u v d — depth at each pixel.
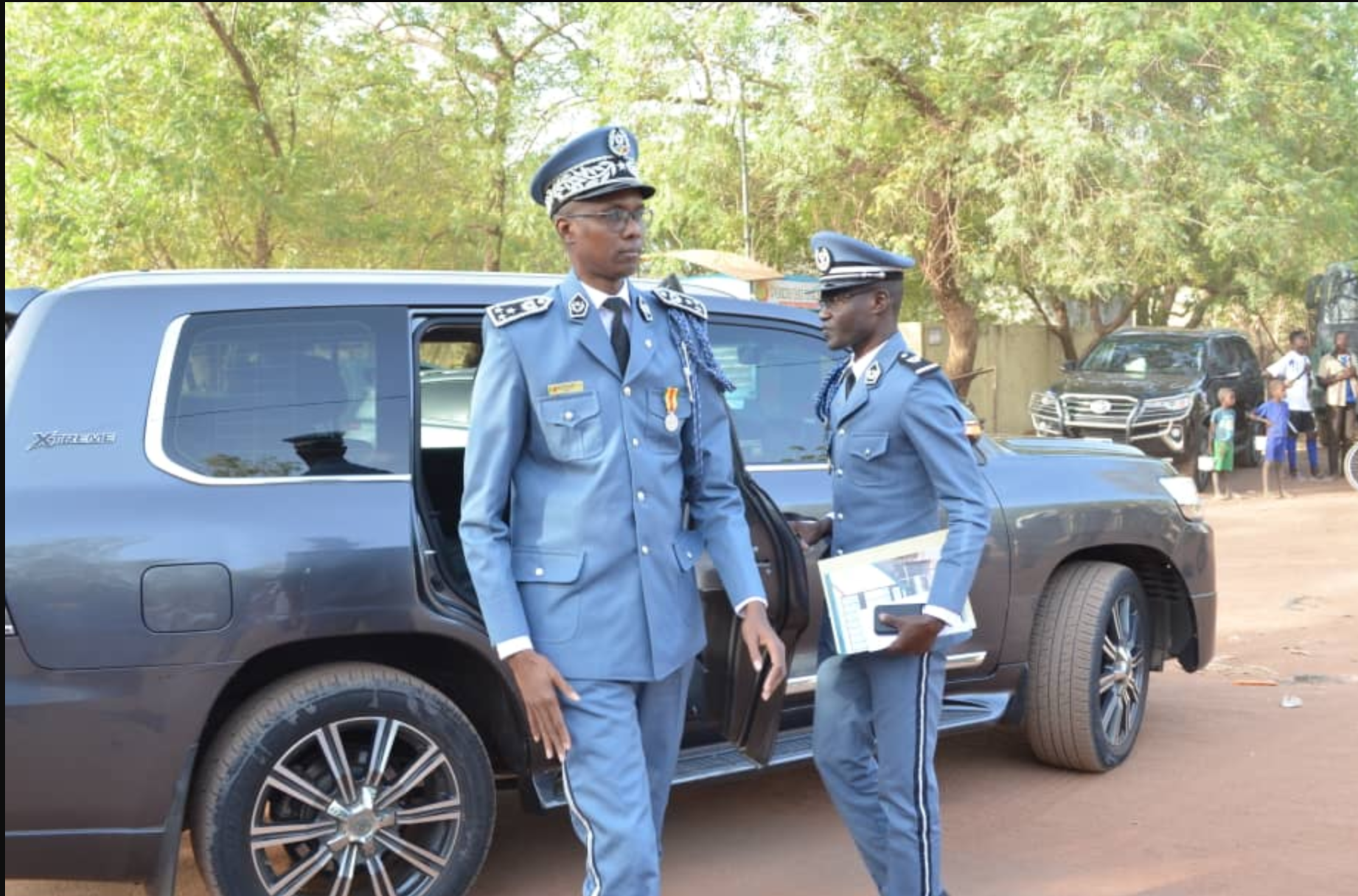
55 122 15.99
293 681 3.59
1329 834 4.45
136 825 3.42
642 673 2.93
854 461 3.47
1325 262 18.95
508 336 2.92
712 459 3.12
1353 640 7.60
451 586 3.74
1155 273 16.81
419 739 3.69
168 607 3.42
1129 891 4.02
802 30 16.09
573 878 4.26
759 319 4.57
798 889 4.12
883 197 16.64
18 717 3.31
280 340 3.76
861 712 3.49
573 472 2.93
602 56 16.88
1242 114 15.66
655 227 17.02
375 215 18.33
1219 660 7.13
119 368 3.58
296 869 3.57
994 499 4.90
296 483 3.64
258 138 16.91
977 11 16.44
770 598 3.47
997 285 18.77
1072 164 14.90
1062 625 5.03
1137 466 5.45
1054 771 5.22
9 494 3.38
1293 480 16.80
